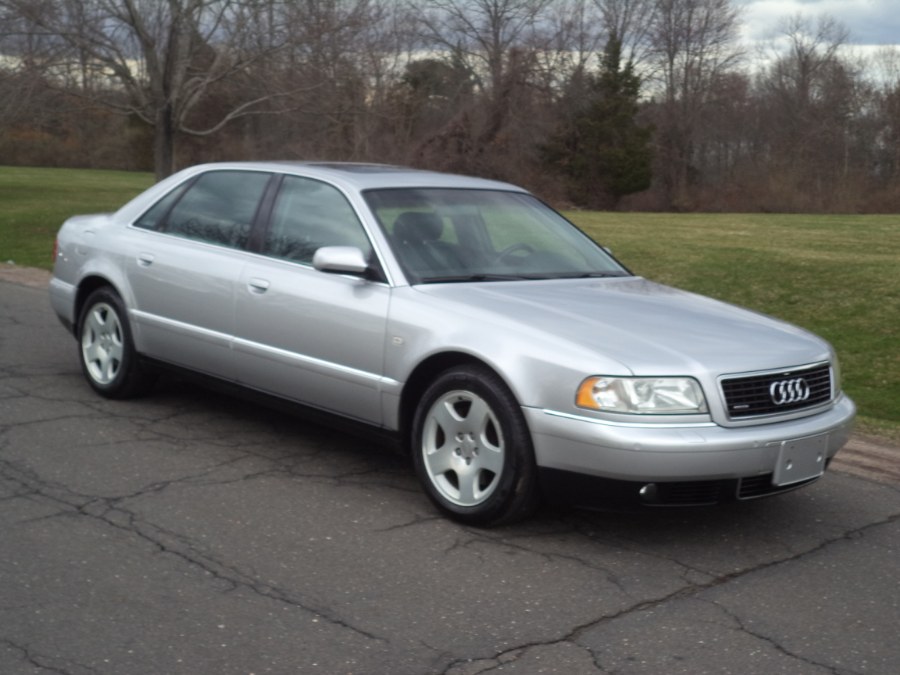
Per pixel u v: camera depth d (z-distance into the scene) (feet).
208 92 89.51
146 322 21.18
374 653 11.80
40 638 11.81
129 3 82.48
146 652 11.59
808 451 15.34
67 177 161.38
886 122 203.21
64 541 14.71
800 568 14.98
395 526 15.88
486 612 13.03
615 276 19.39
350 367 17.37
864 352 38.47
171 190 21.98
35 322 32.30
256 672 11.25
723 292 50.06
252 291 18.86
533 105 181.68
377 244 17.70
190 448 19.47
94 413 21.53
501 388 15.30
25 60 82.02
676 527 16.44
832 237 79.71
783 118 217.36
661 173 218.38
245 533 15.34
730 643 12.46
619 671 11.62
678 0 217.36
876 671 11.90
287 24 82.89
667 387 14.47
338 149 120.06
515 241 19.16
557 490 14.92
